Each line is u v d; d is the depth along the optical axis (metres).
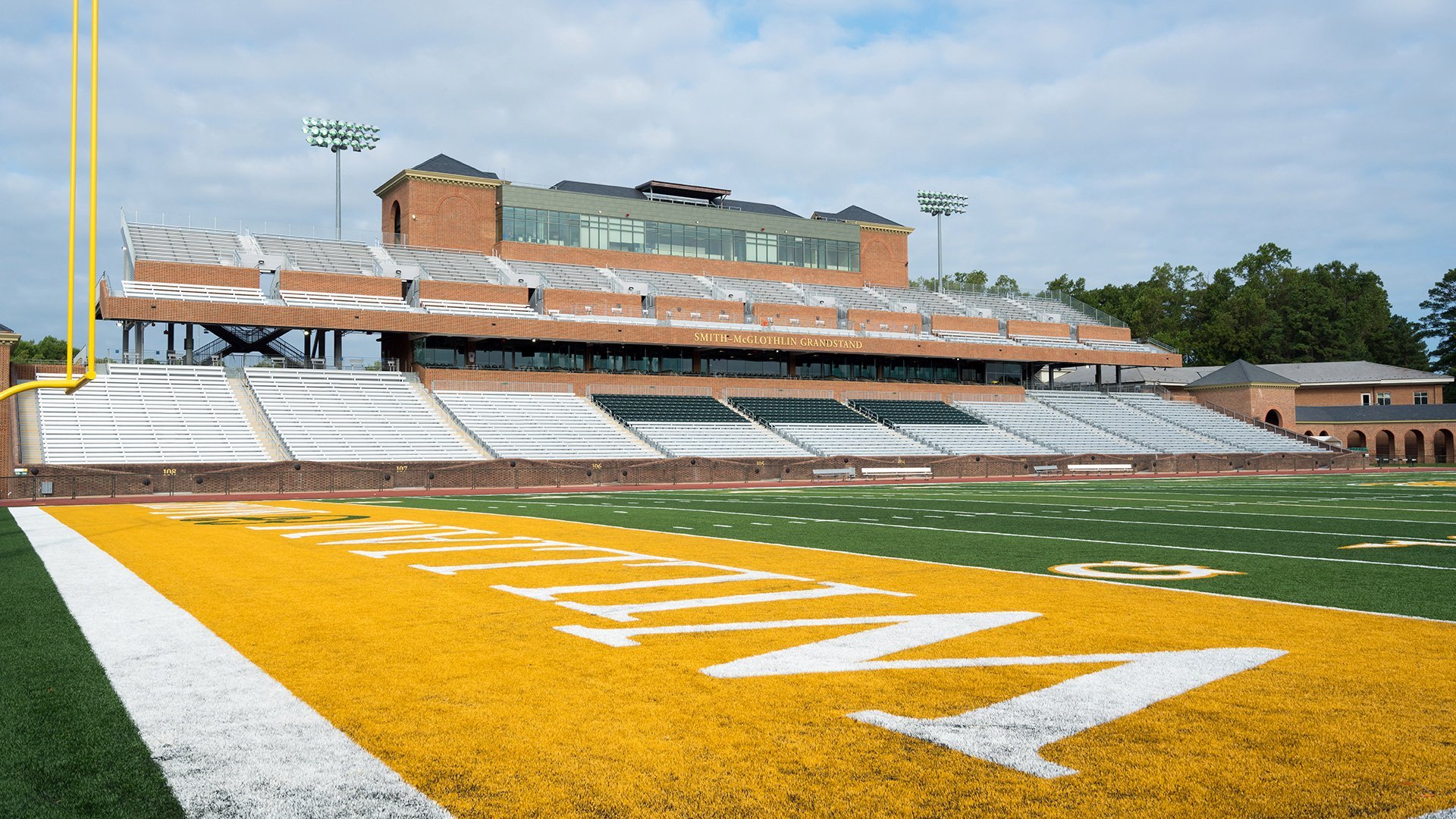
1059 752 5.05
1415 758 4.92
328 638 7.96
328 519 20.98
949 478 47.19
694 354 54.69
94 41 16.52
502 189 54.38
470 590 10.45
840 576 11.59
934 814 4.24
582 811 4.32
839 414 54.06
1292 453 57.97
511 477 39.34
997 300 68.88
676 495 32.09
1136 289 105.38
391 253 50.91
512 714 5.77
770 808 4.34
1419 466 62.84
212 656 7.32
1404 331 103.00
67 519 22.02
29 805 4.41
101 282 41.31
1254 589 10.55
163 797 4.50
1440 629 8.27
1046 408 61.03
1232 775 4.70
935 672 6.74
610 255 56.78
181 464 34.28
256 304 41.69
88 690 6.36
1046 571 12.13
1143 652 7.36
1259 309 94.81
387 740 5.30
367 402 43.56
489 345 49.69
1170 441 58.25
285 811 4.33
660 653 7.36
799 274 62.59
